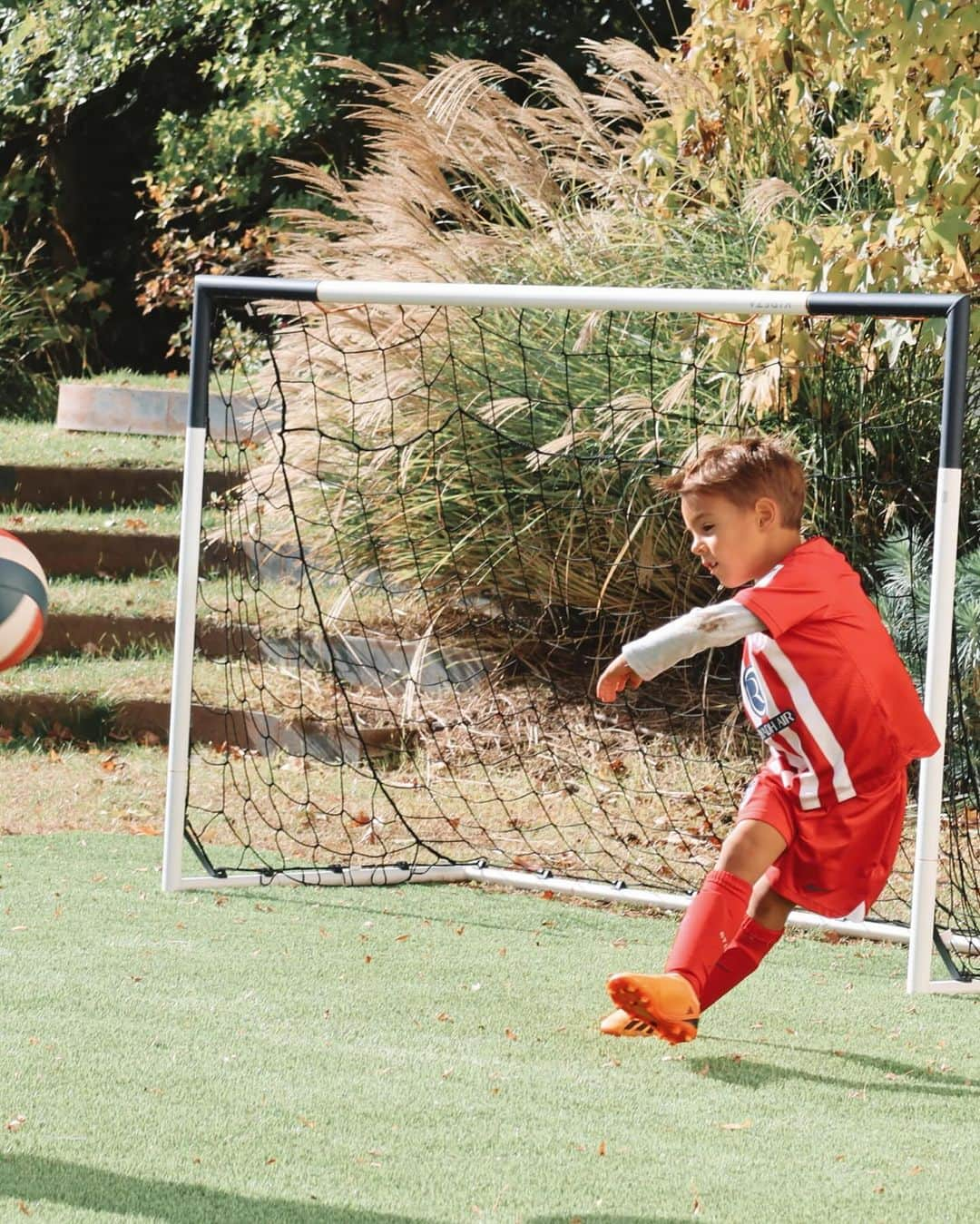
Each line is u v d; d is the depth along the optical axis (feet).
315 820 67.62
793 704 36.78
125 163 177.37
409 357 86.17
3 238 170.60
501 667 84.58
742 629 36.58
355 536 89.10
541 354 85.51
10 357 159.63
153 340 176.65
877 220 78.07
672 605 84.69
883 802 37.06
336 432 89.51
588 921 52.95
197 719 80.84
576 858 63.21
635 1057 38.06
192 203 162.30
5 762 75.66
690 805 71.10
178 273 156.56
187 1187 28.50
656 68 91.61
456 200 93.81
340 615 88.07
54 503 106.42
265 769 76.07
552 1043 38.81
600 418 80.79
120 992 41.45
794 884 37.68
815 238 78.23
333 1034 38.60
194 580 54.90
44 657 88.22
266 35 156.97
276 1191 28.48
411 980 44.21
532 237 91.15
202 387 55.57
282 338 94.79
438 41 156.87
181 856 54.90
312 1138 31.35
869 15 73.10
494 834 66.59
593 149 95.25
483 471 85.40
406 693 80.38
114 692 81.92
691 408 79.51
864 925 52.01
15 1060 35.37
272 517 92.99
